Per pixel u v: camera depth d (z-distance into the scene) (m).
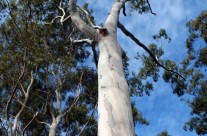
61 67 14.73
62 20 9.27
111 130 4.54
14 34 13.13
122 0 8.47
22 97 14.84
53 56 13.61
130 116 4.82
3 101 14.65
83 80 15.58
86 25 6.72
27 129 15.47
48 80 14.78
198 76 17.08
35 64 12.59
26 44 12.55
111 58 5.89
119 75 5.55
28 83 14.77
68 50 14.88
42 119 15.27
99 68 5.79
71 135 15.94
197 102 17.11
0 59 13.10
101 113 4.82
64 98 15.81
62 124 15.96
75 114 15.43
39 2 13.05
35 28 13.13
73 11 7.03
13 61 13.13
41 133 15.62
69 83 15.18
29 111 15.05
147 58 15.14
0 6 12.51
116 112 4.77
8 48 13.11
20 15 13.30
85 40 7.68
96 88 15.56
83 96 15.65
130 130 4.59
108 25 7.00
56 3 14.05
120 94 5.11
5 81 14.10
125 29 7.93
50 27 14.02
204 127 17.39
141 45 8.53
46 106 14.36
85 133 15.68
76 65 15.57
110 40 6.39
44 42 13.98
